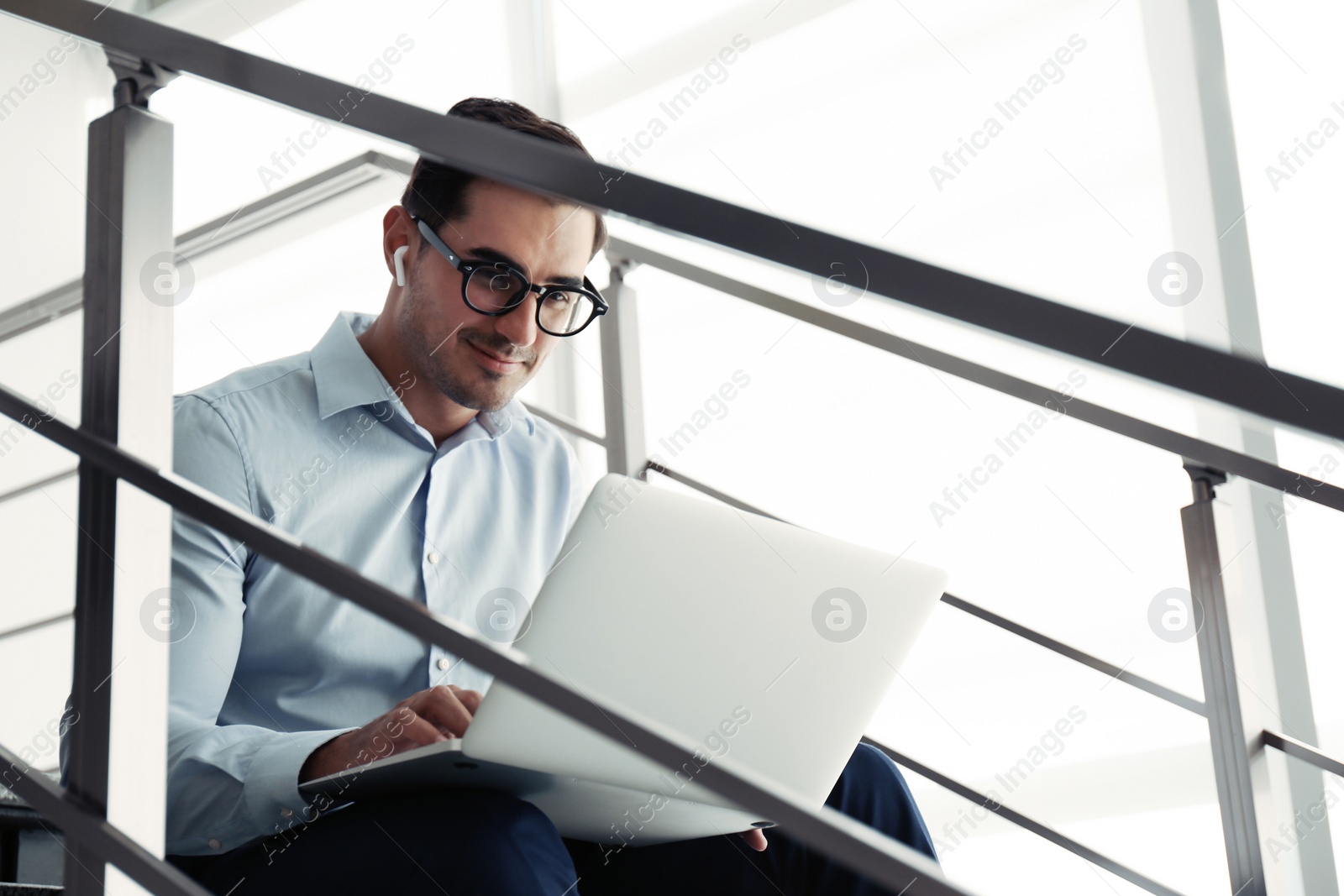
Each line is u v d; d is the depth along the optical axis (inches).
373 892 23.7
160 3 122.9
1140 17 83.3
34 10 18.9
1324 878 69.8
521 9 109.0
